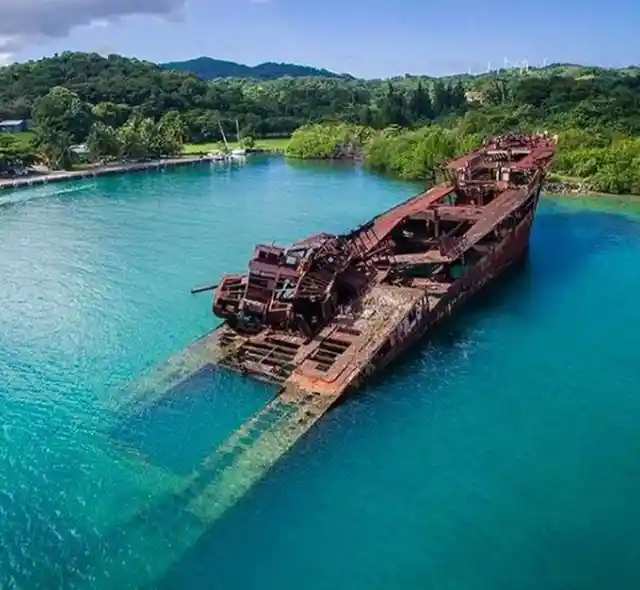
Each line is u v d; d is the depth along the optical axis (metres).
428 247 69.31
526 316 60.12
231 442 39.03
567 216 100.19
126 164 166.25
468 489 36.94
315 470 38.16
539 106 179.12
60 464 38.69
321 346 48.38
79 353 53.09
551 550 32.50
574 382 48.41
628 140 127.94
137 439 41.06
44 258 79.94
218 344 50.19
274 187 133.88
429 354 52.59
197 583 30.45
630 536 33.34
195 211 108.88
